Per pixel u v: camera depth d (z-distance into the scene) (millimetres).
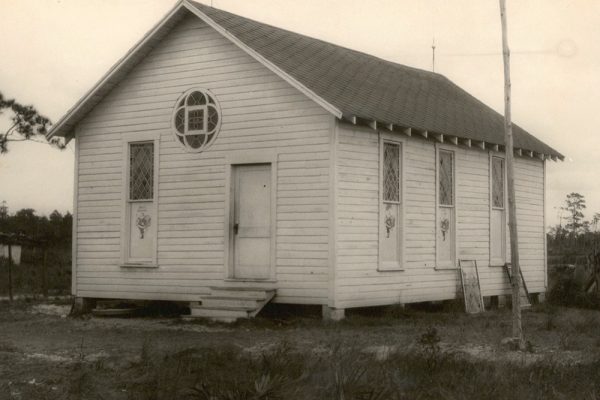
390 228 17734
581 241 41719
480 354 11664
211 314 16391
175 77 18375
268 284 16797
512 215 12570
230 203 17484
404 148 18047
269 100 17047
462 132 19406
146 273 18531
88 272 19344
